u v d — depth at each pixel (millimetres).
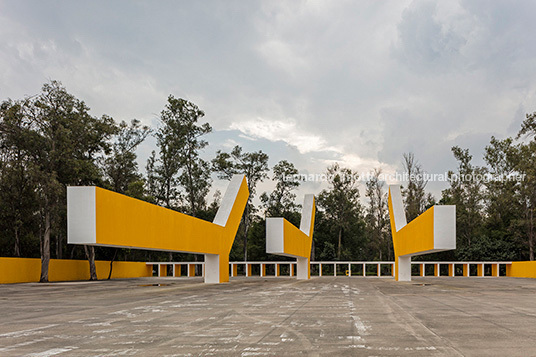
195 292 22344
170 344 8125
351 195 67562
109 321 11328
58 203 34719
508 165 59781
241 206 35781
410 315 12445
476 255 55125
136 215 20094
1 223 38281
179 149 56906
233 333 9320
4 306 15391
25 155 35531
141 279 41406
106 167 43844
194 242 26891
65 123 35719
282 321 11188
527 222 52125
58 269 37812
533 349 7613
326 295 20141
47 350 7648
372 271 69812
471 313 12945
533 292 22344
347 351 7441
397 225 36875
